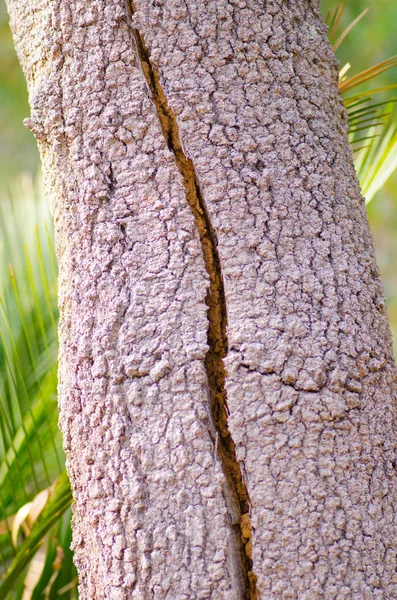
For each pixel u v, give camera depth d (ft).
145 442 4.63
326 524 4.57
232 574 4.56
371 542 4.59
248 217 4.68
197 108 4.72
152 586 4.58
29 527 5.79
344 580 4.56
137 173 4.72
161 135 4.73
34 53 4.91
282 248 4.68
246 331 4.63
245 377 4.61
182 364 4.63
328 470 4.59
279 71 4.78
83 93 4.78
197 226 4.73
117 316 4.69
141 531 4.60
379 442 4.67
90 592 4.75
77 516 4.82
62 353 4.87
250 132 4.72
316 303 4.67
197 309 4.66
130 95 4.74
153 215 4.70
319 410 4.61
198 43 4.74
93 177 4.76
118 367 4.67
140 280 4.69
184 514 4.58
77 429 4.76
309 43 4.87
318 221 4.73
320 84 4.86
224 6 4.75
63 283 4.87
